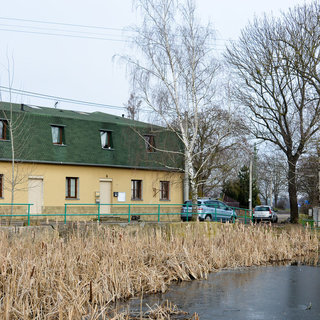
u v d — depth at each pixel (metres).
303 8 30.44
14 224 22.03
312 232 27.22
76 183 30.94
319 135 31.72
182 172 32.59
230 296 14.32
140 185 33.66
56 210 29.02
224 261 19.30
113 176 32.44
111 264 14.11
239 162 30.94
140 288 14.55
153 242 17.52
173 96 27.23
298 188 40.56
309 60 29.17
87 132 31.88
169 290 14.88
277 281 16.72
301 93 31.30
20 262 12.40
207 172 34.72
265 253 21.56
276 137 32.72
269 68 31.31
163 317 11.55
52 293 11.54
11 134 26.11
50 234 19.00
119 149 33.00
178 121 27.98
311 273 18.38
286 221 35.91
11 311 10.35
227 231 22.09
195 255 18.09
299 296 14.51
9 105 30.44
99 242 16.33
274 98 32.09
